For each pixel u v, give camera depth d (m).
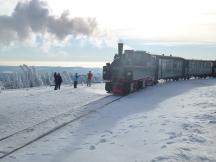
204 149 7.95
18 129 11.27
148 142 8.87
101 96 22.78
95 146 8.73
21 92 27.08
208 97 20.44
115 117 13.43
